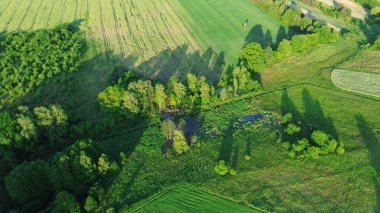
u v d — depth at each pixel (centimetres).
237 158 8700
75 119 9306
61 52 12400
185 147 8756
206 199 7725
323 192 7831
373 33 14088
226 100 10500
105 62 12206
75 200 7200
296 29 14388
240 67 11738
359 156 8631
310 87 11031
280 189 7919
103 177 8062
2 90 10756
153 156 8756
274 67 12144
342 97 10594
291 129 9188
